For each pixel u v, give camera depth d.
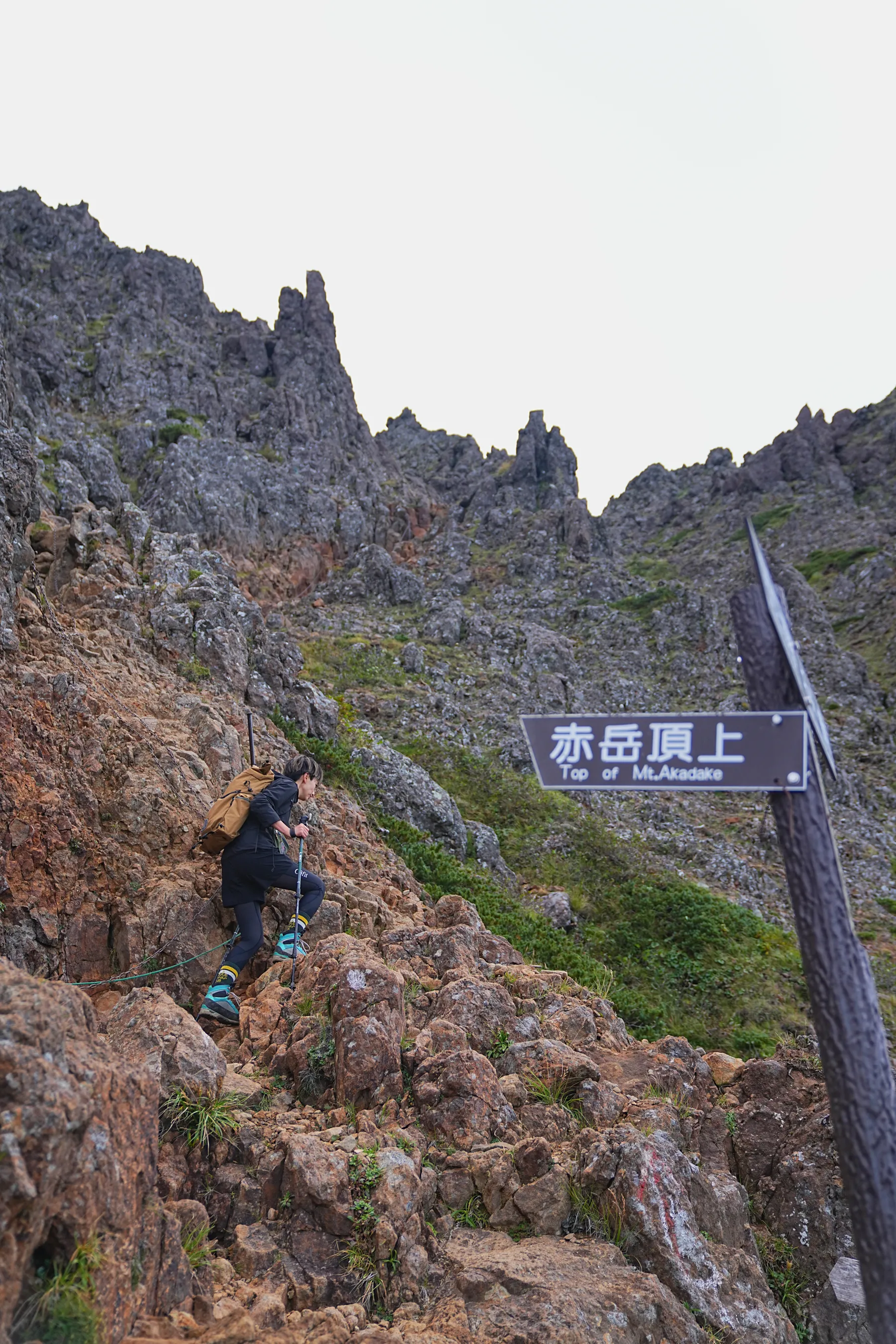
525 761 25.59
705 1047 14.04
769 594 3.08
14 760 6.68
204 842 6.30
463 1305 3.78
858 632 44.22
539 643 35.66
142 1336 3.02
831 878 2.80
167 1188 3.98
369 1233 3.99
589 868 20.19
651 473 73.44
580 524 49.31
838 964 2.72
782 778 2.88
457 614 38.25
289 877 6.40
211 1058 4.55
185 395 50.91
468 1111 4.77
